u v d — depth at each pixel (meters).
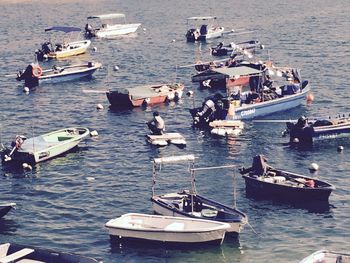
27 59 120.81
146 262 43.62
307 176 56.69
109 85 97.75
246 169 55.97
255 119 76.44
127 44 134.00
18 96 92.50
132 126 75.94
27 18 174.12
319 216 49.97
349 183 56.69
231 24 154.75
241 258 43.81
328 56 110.69
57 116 81.56
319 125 67.88
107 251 45.28
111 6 194.38
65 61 119.00
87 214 51.75
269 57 112.38
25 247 42.19
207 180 58.28
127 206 53.09
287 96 78.62
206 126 74.19
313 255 40.47
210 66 99.81
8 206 50.12
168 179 58.88
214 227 44.72
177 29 150.88
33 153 62.84
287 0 194.12
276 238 46.59
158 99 84.88
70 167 62.75
